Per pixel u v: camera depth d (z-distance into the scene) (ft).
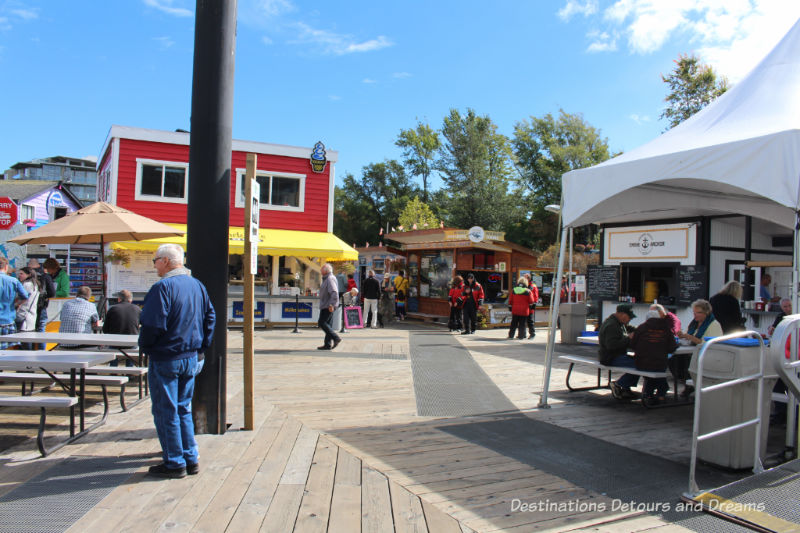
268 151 53.62
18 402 14.24
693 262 40.09
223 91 16.12
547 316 62.13
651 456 15.71
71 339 18.72
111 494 11.82
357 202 195.00
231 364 30.01
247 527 10.40
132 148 49.60
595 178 20.79
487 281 61.67
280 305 52.60
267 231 53.11
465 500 12.15
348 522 10.78
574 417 20.31
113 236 29.45
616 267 45.85
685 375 23.89
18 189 110.73
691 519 11.47
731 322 22.82
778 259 41.70
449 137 156.87
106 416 18.49
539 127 155.22
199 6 16.01
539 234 143.84
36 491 11.92
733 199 27.66
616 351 22.86
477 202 142.41
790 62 19.79
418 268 67.10
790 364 13.89
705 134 19.30
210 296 16.22
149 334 12.17
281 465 13.96
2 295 23.47
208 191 15.99
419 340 43.75
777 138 15.08
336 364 30.60
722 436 14.57
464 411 20.84
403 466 14.29
